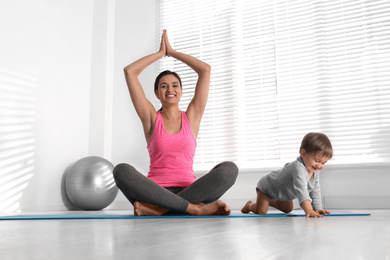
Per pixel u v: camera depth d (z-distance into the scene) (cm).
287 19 365
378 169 301
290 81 352
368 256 43
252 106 365
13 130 298
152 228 90
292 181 182
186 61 223
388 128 310
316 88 340
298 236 68
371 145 312
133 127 397
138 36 416
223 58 384
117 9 425
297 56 353
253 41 375
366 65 327
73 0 382
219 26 392
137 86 213
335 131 326
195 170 370
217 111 377
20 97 308
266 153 350
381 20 328
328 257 42
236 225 101
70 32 375
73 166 327
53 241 60
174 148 199
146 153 388
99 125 391
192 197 172
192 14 407
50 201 331
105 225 104
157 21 415
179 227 93
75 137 371
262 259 40
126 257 42
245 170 347
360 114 320
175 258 41
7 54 298
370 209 277
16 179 297
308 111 338
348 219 136
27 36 320
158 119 209
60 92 354
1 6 296
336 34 342
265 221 122
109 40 412
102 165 324
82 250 48
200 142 378
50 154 336
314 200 187
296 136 342
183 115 214
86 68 395
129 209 370
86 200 312
